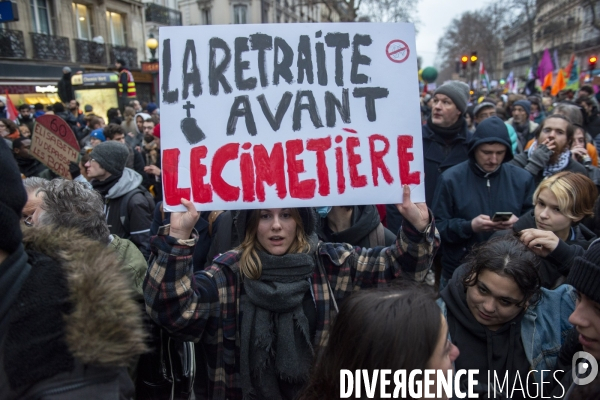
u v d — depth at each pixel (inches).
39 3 671.8
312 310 66.5
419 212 65.9
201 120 65.2
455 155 150.5
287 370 62.0
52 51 681.6
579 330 52.2
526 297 63.2
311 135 66.3
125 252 82.0
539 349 65.9
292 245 66.2
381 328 39.8
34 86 650.8
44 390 32.8
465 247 116.0
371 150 66.7
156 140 245.1
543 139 134.9
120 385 37.8
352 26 67.0
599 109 314.0
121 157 127.1
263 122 65.9
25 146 202.8
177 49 65.7
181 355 78.1
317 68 66.8
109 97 515.5
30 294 34.8
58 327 34.0
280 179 65.6
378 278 68.1
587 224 104.3
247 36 66.2
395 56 67.2
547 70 668.1
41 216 73.7
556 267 74.5
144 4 964.0
